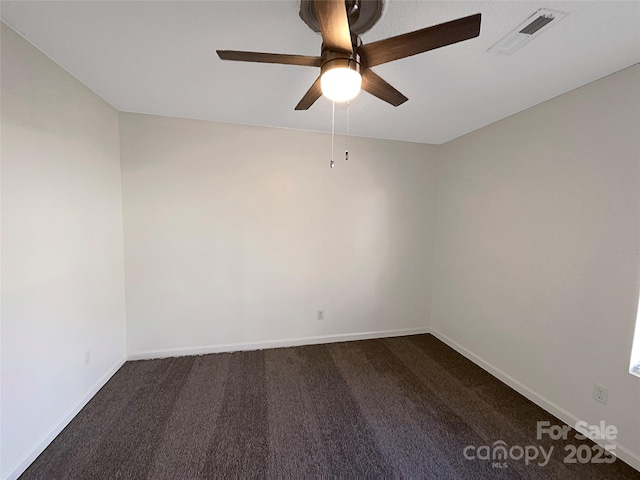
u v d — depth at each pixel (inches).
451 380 97.4
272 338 118.9
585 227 72.1
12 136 56.6
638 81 61.8
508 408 83.2
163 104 91.0
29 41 59.3
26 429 60.9
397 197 128.3
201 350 111.8
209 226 108.7
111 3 47.7
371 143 123.1
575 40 54.6
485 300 104.6
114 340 97.0
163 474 60.6
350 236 124.0
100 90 81.4
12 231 57.0
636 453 62.8
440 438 71.7
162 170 103.3
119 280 99.9
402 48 42.8
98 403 82.0
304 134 115.2
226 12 49.1
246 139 109.7
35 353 63.0
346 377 98.3
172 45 59.3
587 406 72.1
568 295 76.2
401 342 126.8
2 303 55.1
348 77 44.2
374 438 71.5
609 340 67.6
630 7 45.6
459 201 118.3
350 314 127.2
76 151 76.0
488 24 50.5
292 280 119.0
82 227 78.9
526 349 88.5
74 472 60.5
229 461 64.1
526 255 88.4
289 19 50.8
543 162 82.8
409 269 132.6
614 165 66.1
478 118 96.8
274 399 85.7
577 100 73.7
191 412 79.4
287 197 115.4
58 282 69.8
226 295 112.5
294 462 64.1
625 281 64.6
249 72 69.9
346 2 45.3
